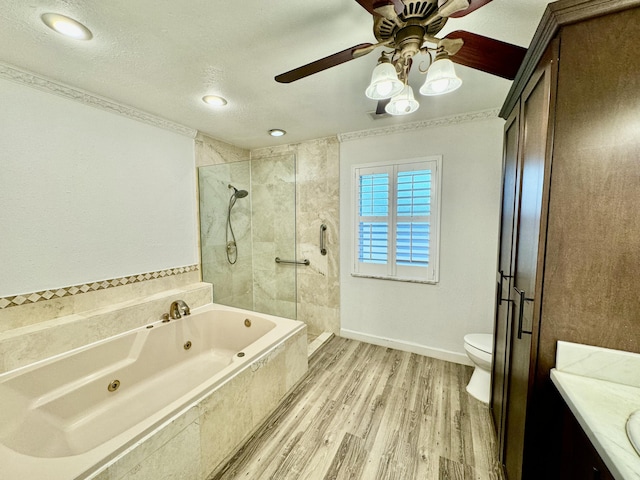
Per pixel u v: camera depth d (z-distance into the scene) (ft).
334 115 7.47
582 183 2.80
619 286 2.77
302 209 10.30
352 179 9.28
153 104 6.63
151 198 7.41
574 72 2.74
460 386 7.06
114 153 6.53
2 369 4.73
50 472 3.04
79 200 5.95
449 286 8.17
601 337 2.88
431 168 8.04
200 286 8.56
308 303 10.57
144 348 6.61
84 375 5.63
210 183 9.07
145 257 7.32
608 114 2.66
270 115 7.41
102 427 5.30
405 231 8.54
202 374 7.20
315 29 4.05
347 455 5.01
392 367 7.98
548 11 2.76
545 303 3.04
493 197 7.47
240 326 8.06
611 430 2.25
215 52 4.58
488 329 7.82
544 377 3.10
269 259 10.32
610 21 2.59
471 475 4.62
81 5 3.47
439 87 3.61
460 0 2.49
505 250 4.87
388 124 8.25
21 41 4.21
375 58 4.75
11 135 4.98
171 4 3.50
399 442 5.30
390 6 2.69
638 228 2.67
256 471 4.72
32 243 5.31
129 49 4.46
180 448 4.09
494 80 5.70
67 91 5.64
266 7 3.59
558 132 2.84
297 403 6.46
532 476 3.29
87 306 6.17
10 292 5.08
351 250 9.54
